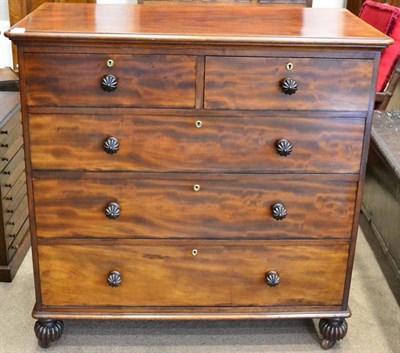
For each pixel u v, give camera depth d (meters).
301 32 1.79
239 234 1.96
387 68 2.77
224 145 1.85
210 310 2.05
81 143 1.84
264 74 1.77
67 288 2.01
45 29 1.73
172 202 1.92
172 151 1.85
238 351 2.11
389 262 2.50
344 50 1.76
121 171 1.87
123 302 2.03
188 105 1.80
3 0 3.84
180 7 2.21
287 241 1.98
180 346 2.12
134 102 1.79
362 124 1.85
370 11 3.00
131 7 2.18
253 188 1.91
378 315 2.32
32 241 1.95
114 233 1.95
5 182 2.35
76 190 1.89
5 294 2.38
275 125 1.84
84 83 1.77
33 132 1.82
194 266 2.00
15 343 2.12
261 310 2.06
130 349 2.11
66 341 2.14
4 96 2.58
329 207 1.95
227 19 1.99
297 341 2.17
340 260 2.02
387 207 2.55
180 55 1.74
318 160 1.89
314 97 1.81
